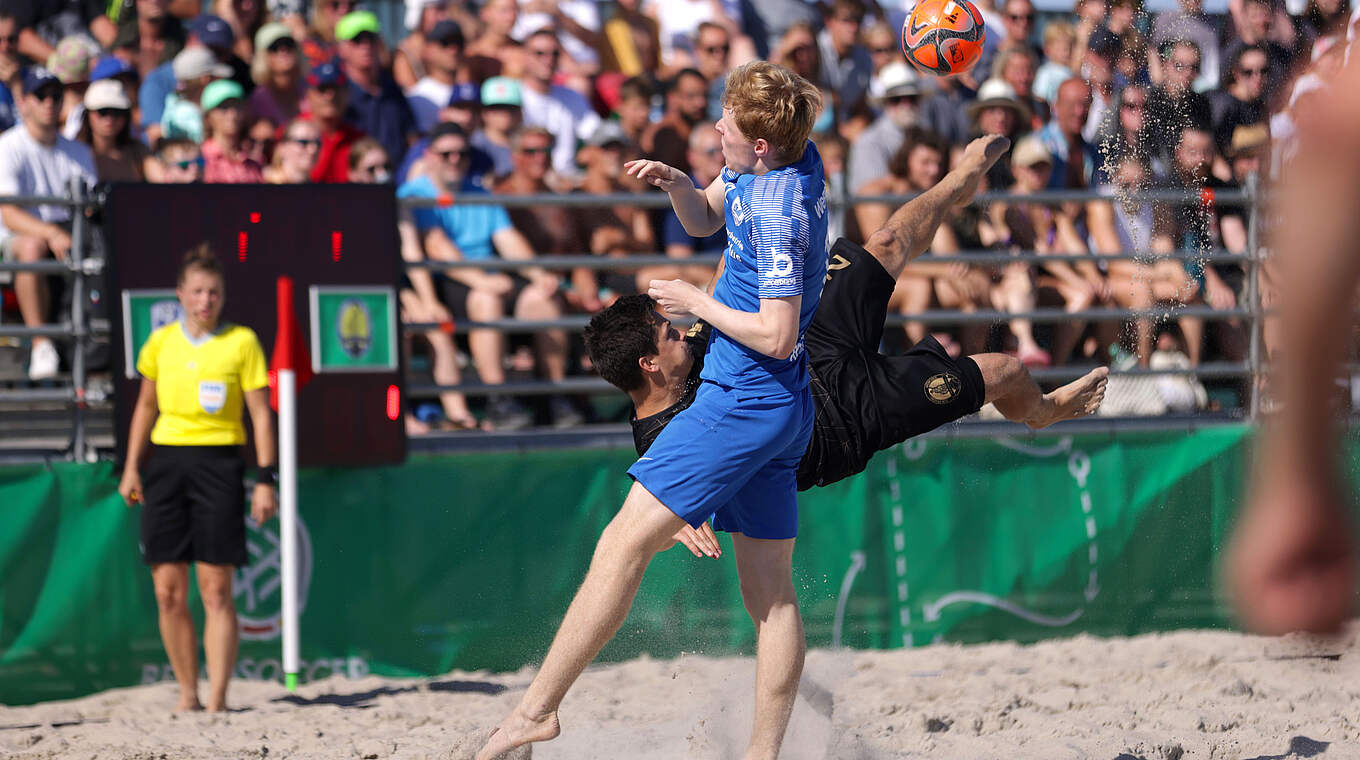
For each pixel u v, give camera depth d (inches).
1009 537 573.3
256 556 508.4
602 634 284.2
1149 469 584.7
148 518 454.9
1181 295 625.6
